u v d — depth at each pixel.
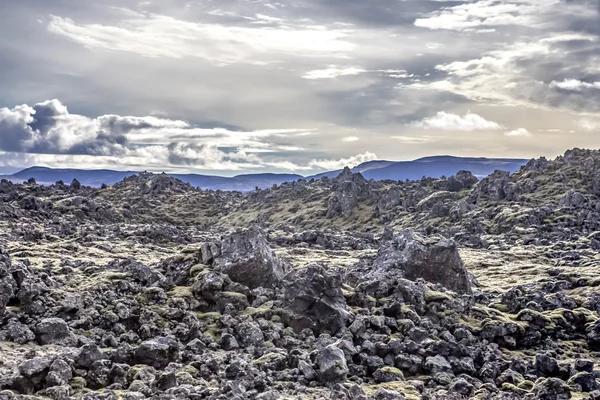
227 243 52.50
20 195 158.00
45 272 53.22
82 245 93.94
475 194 192.50
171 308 44.50
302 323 45.00
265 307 46.44
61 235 105.75
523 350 49.06
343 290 51.66
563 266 97.25
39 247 84.50
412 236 63.81
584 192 178.88
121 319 42.50
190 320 43.41
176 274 51.75
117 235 111.44
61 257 75.50
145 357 34.84
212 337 42.34
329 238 127.12
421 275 59.97
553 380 35.34
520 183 195.00
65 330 38.12
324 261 93.69
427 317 49.59
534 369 41.62
